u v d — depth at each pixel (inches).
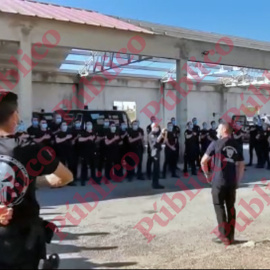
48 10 483.8
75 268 150.6
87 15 517.3
